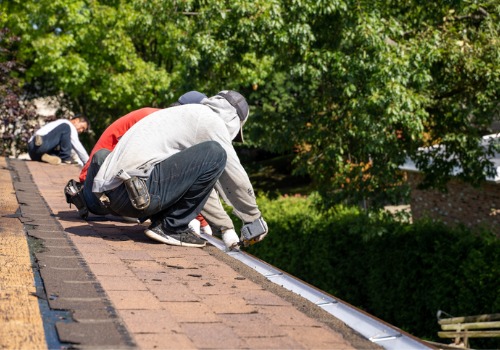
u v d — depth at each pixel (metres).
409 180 16.75
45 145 10.86
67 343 2.45
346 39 11.12
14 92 16.36
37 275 3.45
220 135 4.49
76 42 22.19
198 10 12.59
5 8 21.42
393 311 13.47
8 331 2.51
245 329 2.83
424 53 11.01
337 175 12.29
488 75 11.23
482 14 12.20
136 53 23.05
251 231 4.65
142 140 4.41
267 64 18.27
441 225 12.80
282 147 13.18
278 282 3.94
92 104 25.94
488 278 11.39
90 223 5.43
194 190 4.53
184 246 4.72
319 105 12.60
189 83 12.80
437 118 12.67
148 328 2.72
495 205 14.62
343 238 14.41
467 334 9.46
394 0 12.03
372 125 11.04
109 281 3.47
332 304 3.37
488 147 12.49
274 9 11.04
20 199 6.59
